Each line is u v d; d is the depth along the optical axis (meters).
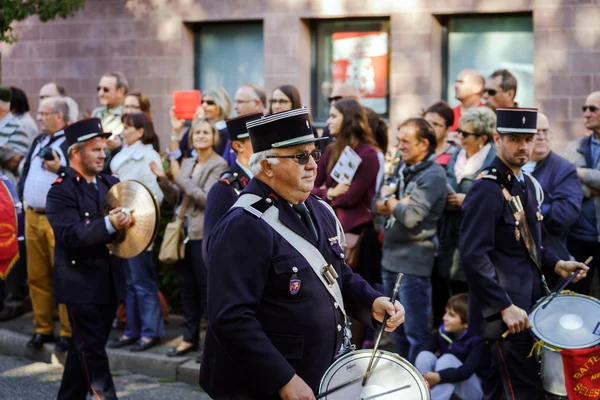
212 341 3.78
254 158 3.73
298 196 3.71
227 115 7.97
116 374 7.23
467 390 5.90
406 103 9.76
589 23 8.98
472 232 5.20
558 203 6.27
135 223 5.80
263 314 3.64
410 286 6.27
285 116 3.64
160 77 10.86
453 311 6.04
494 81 7.43
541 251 5.47
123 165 7.57
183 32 10.77
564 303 5.25
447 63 9.85
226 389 3.72
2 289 8.09
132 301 7.53
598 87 8.98
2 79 11.65
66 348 7.54
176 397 6.62
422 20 9.65
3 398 6.62
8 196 6.49
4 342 8.02
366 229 6.54
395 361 3.72
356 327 6.70
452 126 7.71
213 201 5.20
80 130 5.89
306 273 3.66
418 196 6.19
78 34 11.21
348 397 3.64
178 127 8.58
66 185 5.86
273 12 10.27
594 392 5.02
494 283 5.15
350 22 10.22
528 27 9.48
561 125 9.12
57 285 5.83
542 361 5.20
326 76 10.39
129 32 10.97
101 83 9.04
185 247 7.19
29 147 8.62
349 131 6.59
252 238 3.60
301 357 3.65
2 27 8.84
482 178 5.26
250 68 10.75
